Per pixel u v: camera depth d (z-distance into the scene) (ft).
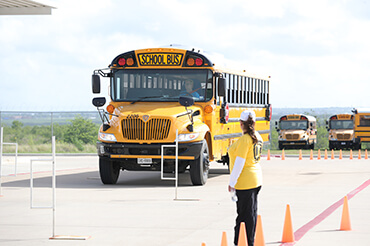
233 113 69.87
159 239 33.22
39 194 53.52
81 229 36.27
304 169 85.87
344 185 62.08
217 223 38.34
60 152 136.05
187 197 51.29
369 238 33.35
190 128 58.80
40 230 36.04
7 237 33.94
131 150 59.47
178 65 61.93
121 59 62.49
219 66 63.87
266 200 49.67
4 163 96.48
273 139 372.79
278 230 35.73
